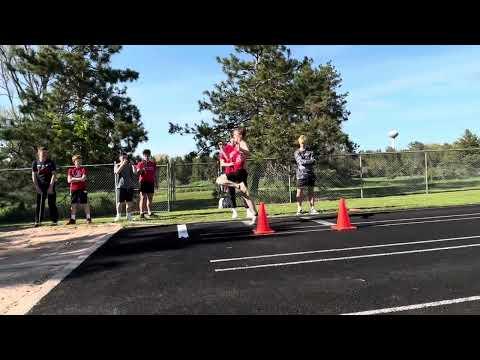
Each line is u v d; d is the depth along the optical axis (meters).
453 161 21.14
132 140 24.44
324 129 22.38
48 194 12.27
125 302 4.73
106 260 7.06
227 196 16.78
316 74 23.61
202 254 7.18
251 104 23.84
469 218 10.31
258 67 23.62
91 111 23.92
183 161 23.80
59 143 21.47
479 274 5.36
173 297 4.84
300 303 4.45
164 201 18.66
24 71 24.94
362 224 9.91
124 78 24.92
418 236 8.12
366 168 20.78
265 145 20.58
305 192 18.59
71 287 5.47
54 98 23.53
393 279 5.25
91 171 18.56
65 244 8.98
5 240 9.95
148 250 7.77
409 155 20.97
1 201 17.95
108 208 18.42
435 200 15.31
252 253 7.10
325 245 7.55
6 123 23.19
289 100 23.27
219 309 4.37
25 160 22.78
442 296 4.53
